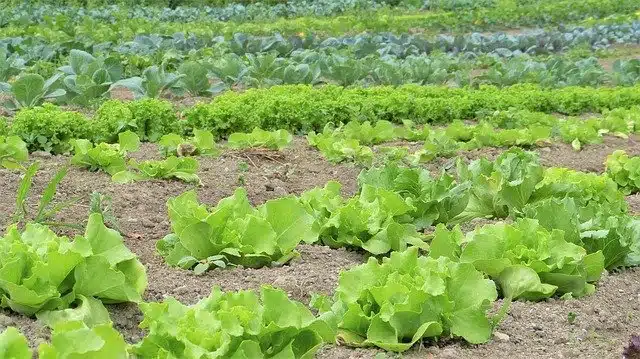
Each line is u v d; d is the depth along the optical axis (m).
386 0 14.72
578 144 5.09
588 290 3.23
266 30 10.53
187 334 2.64
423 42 9.28
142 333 2.92
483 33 12.34
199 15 12.10
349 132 4.91
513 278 3.15
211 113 4.96
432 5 14.58
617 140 5.41
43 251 2.92
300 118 5.12
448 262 2.98
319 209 3.49
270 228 3.27
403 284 2.90
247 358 2.64
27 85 5.08
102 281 2.90
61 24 9.64
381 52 8.43
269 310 2.71
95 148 4.08
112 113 4.66
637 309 3.21
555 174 4.00
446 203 3.62
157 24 10.30
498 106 5.88
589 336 3.03
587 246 3.38
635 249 3.44
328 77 6.79
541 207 3.38
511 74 7.26
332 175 4.34
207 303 2.73
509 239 3.22
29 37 7.68
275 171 4.31
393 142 5.02
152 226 3.60
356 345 2.88
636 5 14.45
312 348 2.72
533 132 5.01
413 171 3.63
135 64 6.88
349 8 13.76
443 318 2.90
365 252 3.43
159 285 3.14
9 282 2.82
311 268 3.29
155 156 4.49
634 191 4.34
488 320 2.96
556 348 2.96
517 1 14.73
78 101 5.38
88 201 3.77
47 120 4.46
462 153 4.79
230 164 4.38
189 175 4.05
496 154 4.84
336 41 8.81
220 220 3.25
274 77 6.48
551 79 7.28
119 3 12.60
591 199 3.92
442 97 6.09
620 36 11.27
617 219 3.43
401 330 2.87
